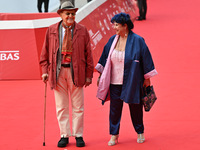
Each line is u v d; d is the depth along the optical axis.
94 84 11.27
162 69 12.50
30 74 11.97
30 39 11.85
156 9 24.34
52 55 6.61
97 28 13.59
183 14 22.23
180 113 8.52
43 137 7.40
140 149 6.64
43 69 6.82
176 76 11.67
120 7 18.09
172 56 14.04
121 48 6.67
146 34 17.77
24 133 7.68
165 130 7.54
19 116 8.78
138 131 6.94
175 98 9.62
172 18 21.23
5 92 10.79
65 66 6.61
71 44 6.53
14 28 11.85
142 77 6.65
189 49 14.88
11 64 11.99
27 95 10.42
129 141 7.05
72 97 6.81
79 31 6.58
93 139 7.21
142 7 20.92
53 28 6.62
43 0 17.66
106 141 7.09
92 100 9.76
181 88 10.47
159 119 8.19
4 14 13.61
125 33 6.65
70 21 6.42
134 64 6.49
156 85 10.84
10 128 8.00
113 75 6.73
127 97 6.50
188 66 12.72
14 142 7.19
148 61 6.54
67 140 6.96
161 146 6.75
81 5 20.31
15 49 11.93
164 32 18.00
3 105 9.65
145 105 6.64
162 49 15.07
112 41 6.80
